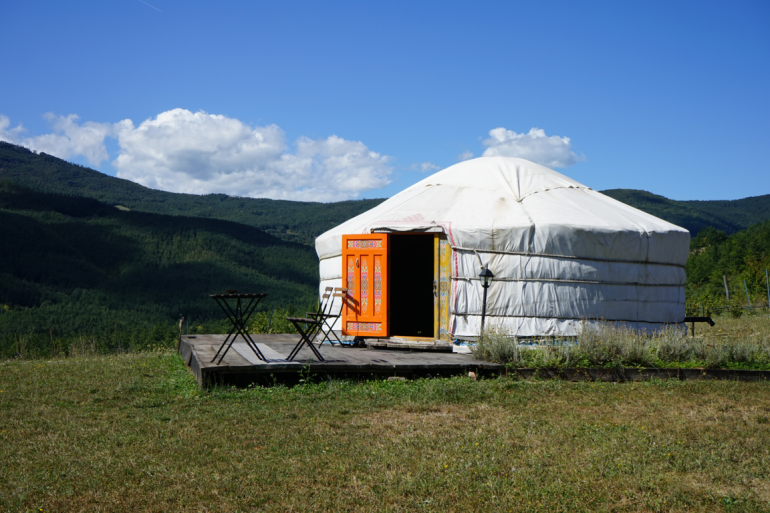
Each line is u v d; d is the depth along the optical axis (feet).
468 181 36.29
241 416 18.24
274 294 353.10
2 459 14.40
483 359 26.20
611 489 12.63
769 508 11.81
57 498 12.05
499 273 30.27
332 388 22.00
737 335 37.58
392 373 24.17
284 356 26.03
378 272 32.01
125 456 14.53
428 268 47.32
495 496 12.16
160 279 365.81
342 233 33.65
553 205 32.68
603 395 21.25
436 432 16.57
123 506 11.72
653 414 18.70
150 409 19.43
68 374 27.61
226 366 22.02
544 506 11.76
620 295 31.30
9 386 24.29
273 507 11.66
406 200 35.45
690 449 15.11
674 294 33.50
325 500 11.93
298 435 16.24
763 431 16.74
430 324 44.60
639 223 32.50
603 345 25.39
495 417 18.34
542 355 25.07
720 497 12.30
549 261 30.30
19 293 299.79
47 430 17.04
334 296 33.19
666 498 12.21
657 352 25.90
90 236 402.52
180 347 37.65
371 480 12.98
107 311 298.97
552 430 16.76
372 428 17.07
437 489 12.51
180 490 12.44
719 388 22.11
